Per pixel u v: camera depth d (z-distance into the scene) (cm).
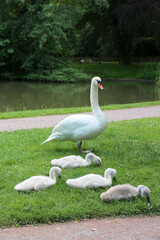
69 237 448
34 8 3550
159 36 3684
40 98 2508
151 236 455
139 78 3659
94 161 728
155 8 3534
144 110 1683
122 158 798
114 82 3506
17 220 488
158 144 942
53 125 1273
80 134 822
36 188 588
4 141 959
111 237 449
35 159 787
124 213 519
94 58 5081
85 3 3769
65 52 4462
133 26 3662
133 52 5672
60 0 3922
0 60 4012
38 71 3878
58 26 3603
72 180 609
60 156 816
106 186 612
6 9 3744
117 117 1463
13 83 3572
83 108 1753
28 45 4038
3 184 621
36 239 441
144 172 699
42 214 498
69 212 510
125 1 4066
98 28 4378
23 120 1386
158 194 586
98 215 512
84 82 3691
